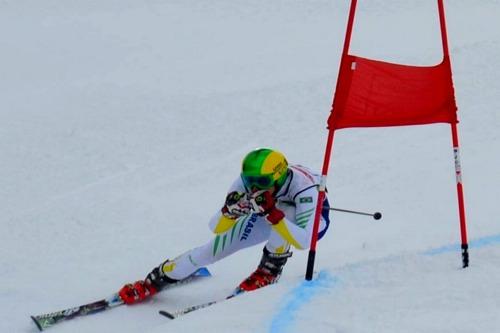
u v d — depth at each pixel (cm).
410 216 2475
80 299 1922
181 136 3791
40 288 2016
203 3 9050
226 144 3641
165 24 8238
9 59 6888
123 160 3509
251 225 1814
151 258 2259
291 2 8838
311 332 1197
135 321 1723
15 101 5281
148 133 3853
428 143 3284
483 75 4081
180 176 3250
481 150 3122
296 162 3297
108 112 4356
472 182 2722
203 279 2028
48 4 9138
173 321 1391
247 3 8919
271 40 7181
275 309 1335
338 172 3052
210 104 4188
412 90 1527
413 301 1262
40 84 5916
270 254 1745
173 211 2723
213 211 2744
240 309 1370
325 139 3541
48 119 4362
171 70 5966
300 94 4188
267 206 1623
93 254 2320
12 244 2436
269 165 1630
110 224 2588
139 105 4450
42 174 3388
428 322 1142
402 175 2909
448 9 7981
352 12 1498
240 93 4309
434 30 6862
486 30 6512
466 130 3394
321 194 1525
